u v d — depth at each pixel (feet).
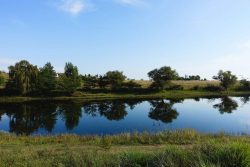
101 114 203.31
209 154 32.65
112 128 145.48
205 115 190.39
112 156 38.50
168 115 193.16
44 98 324.19
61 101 299.99
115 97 341.00
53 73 343.67
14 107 248.73
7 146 70.23
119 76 377.30
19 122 170.91
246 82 427.33
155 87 389.39
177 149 35.65
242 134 81.71
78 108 240.53
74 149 61.21
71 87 339.98
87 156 37.35
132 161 33.65
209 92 395.55
